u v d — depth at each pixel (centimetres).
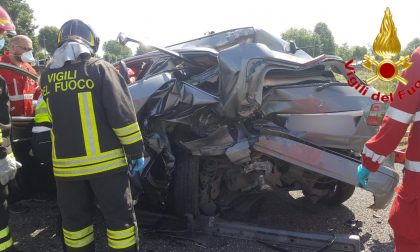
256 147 341
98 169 259
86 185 272
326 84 365
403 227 209
